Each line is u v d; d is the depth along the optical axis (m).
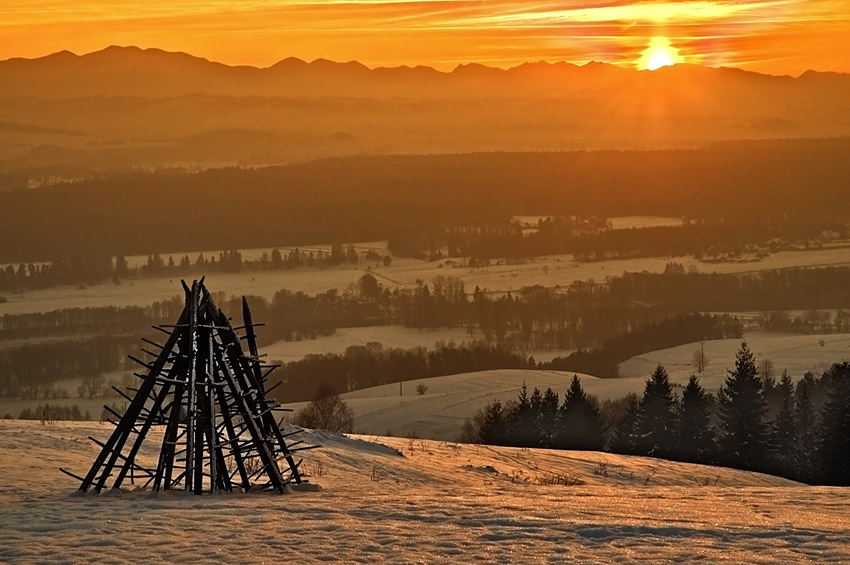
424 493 26.47
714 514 21.00
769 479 60.12
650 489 28.91
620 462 57.91
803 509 22.50
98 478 29.06
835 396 106.44
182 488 28.42
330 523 19.47
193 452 27.27
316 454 41.44
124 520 20.12
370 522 19.62
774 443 115.06
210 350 27.84
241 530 18.80
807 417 115.19
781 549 16.92
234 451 28.66
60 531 18.86
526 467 50.03
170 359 28.14
